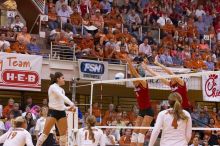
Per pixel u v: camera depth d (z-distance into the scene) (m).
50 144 14.91
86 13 25.50
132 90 24.50
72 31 24.09
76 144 11.75
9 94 22.61
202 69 25.69
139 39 26.12
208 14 31.72
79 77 21.78
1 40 21.03
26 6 24.19
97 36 24.00
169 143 8.47
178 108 8.49
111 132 18.66
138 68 15.07
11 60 20.27
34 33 24.16
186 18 30.20
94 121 10.97
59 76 11.35
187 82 23.08
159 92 24.84
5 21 23.22
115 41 24.12
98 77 22.12
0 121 17.53
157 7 29.47
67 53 22.36
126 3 28.67
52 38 22.80
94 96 23.72
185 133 8.60
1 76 20.00
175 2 30.91
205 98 21.61
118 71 22.62
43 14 23.83
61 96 11.13
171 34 27.30
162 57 24.69
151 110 12.66
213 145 17.06
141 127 12.17
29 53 21.66
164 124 8.54
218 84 21.03
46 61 21.33
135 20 27.47
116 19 26.59
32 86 20.66
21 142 10.31
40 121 15.99
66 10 25.34
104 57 23.08
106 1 28.08
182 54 25.92
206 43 28.27
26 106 20.02
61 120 11.40
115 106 24.00
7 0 23.27
